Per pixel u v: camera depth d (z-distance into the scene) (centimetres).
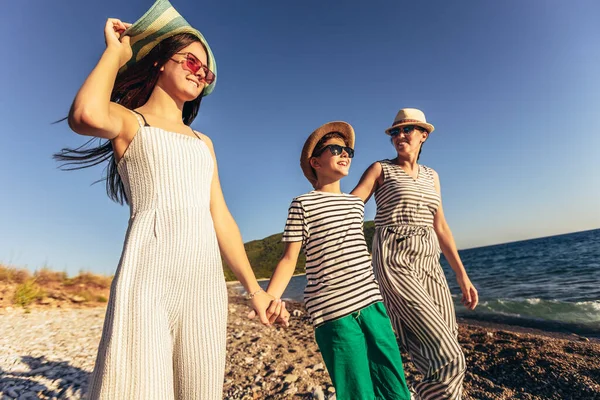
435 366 240
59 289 1098
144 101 200
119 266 145
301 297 1625
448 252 326
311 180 295
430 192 293
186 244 155
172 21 180
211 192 198
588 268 1930
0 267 1065
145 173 157
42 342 586
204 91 212
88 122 135
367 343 224
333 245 236
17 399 356
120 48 159
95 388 130
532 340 496
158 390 131
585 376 343
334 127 279
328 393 362
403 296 258
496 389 341
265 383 400
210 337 159
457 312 859
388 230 280
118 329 133
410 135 299
